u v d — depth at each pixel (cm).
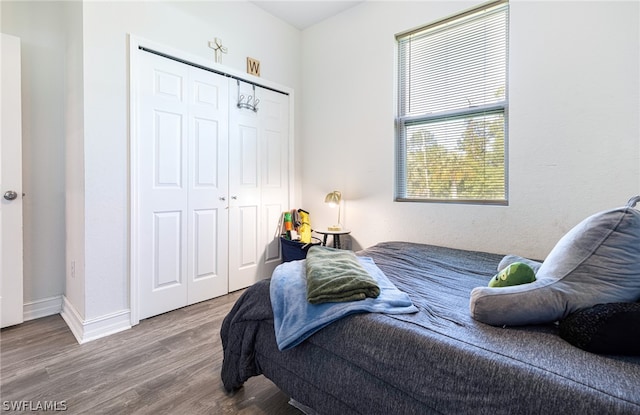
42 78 222
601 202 182
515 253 211
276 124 316
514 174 210
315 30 325
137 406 134
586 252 94
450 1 235
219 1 262
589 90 184
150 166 222
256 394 145
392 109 268
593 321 78
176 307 241
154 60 223
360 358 97
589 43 183
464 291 133
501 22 221
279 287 127
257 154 299
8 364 164
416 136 263
